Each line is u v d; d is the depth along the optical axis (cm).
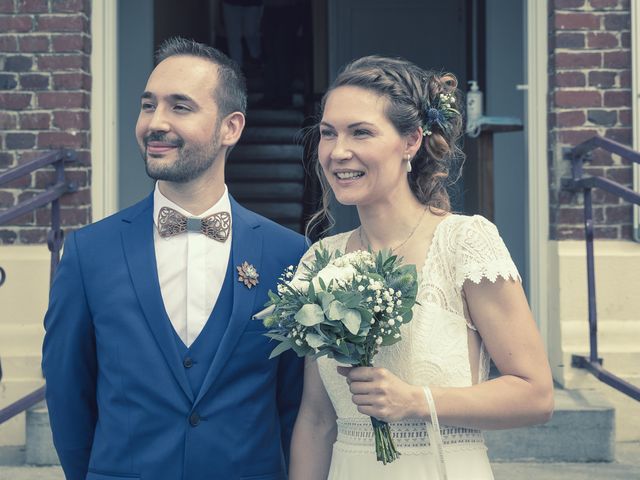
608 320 492
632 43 489
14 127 486
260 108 997
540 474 421
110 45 498
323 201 248
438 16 836
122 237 233
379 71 217
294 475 232
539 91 509
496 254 210
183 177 227
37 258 482
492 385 204
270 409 235
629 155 439
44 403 455
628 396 457
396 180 217
